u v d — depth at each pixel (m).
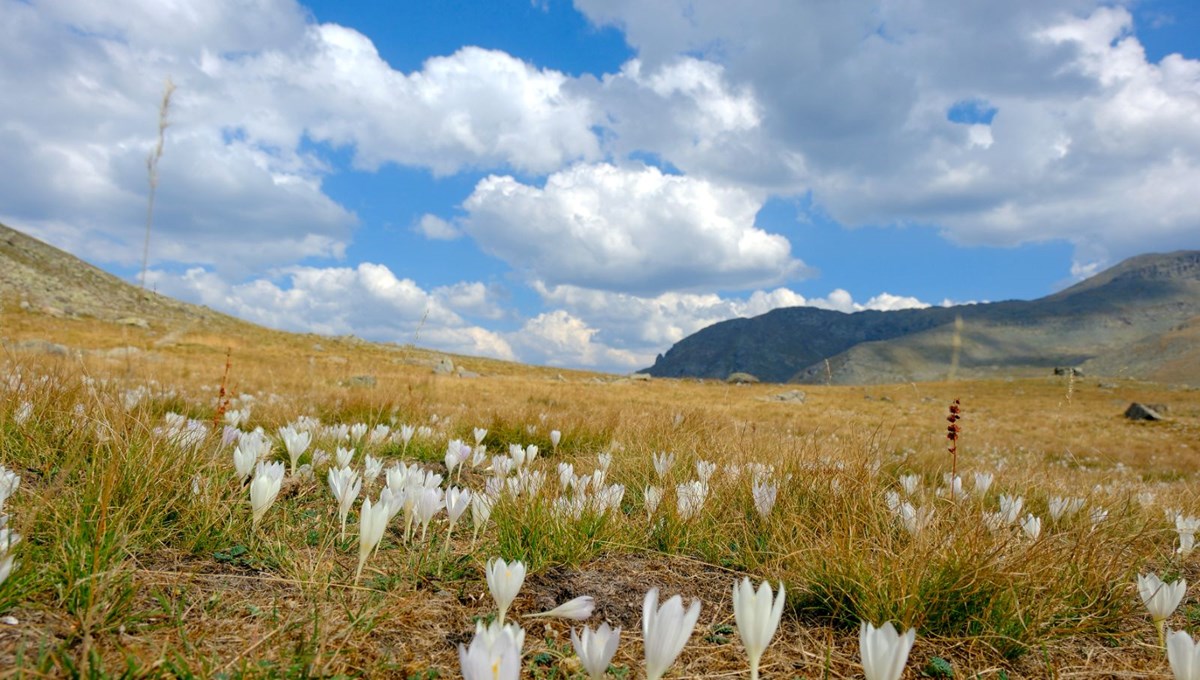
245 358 30.06
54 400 4.21
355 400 8.82
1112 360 139.25
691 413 9.00
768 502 3.45
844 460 4.62
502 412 8.67
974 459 10.48
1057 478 6.10
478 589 2.62
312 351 49.84
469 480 4.99
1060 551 3.00
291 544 2.89
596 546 3.20
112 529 2.38
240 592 2.34
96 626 1.87
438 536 3.33
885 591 2.47
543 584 2.73
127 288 87.94
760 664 2.12
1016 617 2.42
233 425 5.15
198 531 2.77
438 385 19.03
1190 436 27.28
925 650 2.33
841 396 51.69
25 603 1.93
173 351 30.78
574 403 14.82
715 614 2.54
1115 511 4.59
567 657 2.01
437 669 1.87
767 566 3.02
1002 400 54.66
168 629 1.95
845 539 2.86
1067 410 43.34
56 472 3.29
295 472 3.99
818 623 2.52
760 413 23.64
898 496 3.64
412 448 5.93
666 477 4.50
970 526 2.96
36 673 1.51
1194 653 1.46
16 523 2.39
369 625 2.04
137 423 3.36
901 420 26.14
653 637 1.12
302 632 1.96
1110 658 2.36
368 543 2.17
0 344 5.51
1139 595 2.86
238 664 1.75
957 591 2.52
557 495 3.51
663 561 3.16
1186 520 3.88
